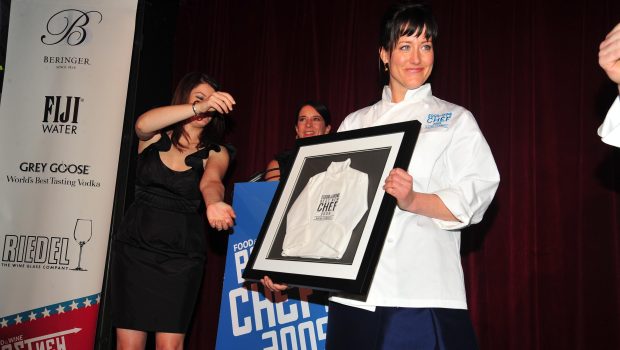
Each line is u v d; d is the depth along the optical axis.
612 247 3.25
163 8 4.39
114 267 2.67
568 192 3.36
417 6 1.88
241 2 4.36
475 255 3.54
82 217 3.12
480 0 3.67
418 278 1.70
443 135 1.78
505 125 3.53
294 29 4.19
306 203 1.84
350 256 1.64
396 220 1.76
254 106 4.22
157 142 2.72
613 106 1.63
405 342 1.67
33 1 3.31
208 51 4.40
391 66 1.90
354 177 1.77
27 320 3.07
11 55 3.27
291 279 1.72
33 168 3.17
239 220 2.77
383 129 1.80
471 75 3.64
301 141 2.03
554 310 3.34
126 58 3.24
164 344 2.61
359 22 3.99
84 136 3.18
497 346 3.44
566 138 3.39
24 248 3.11
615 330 3.21
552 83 3.46
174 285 2.62
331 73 4.04
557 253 3.36
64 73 3.24
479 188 1.71
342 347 1.77
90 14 3.29
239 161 4.20
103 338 3.10
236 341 2.70
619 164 3.27
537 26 3.53
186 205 2.71
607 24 3.36
